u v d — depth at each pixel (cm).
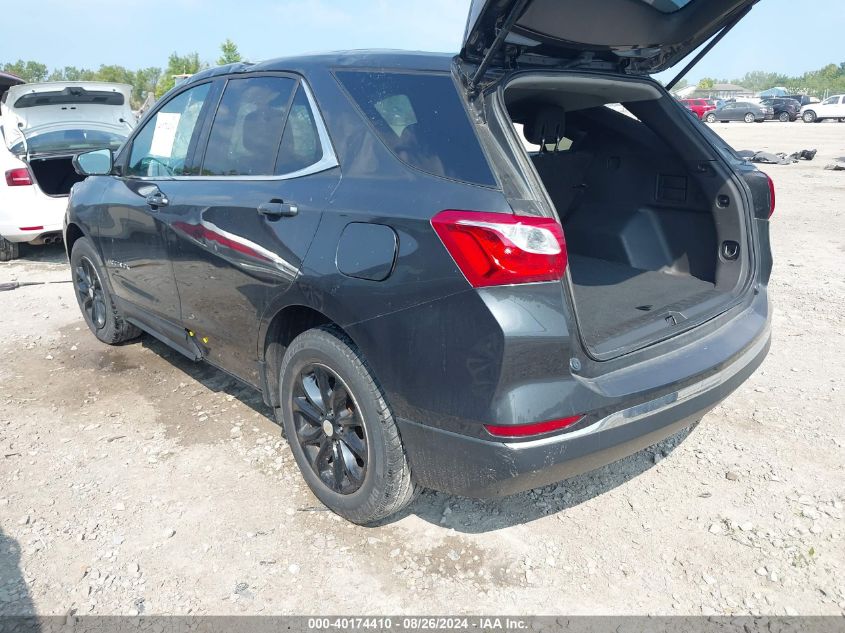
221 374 441
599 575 261
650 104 332
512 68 264
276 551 274
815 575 260
